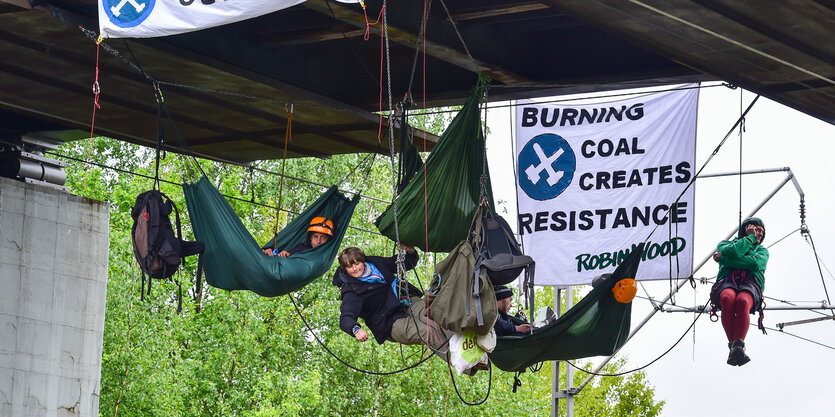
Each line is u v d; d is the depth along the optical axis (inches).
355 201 563.5
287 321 1249.4
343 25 599.5
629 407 1720.0
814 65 542.3
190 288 1210.6
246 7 437.4
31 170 743.1
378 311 470.6
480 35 618.8
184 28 444.8
